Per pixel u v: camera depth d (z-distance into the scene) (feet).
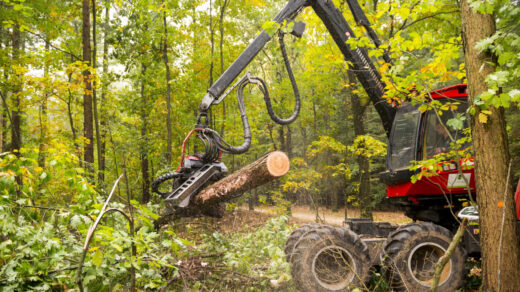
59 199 14.15
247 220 27.07
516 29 10.87
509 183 10.55
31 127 44.50
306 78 45.57
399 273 13.28
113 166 49.24
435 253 14.24
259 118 50.14
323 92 47.55
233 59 47.85
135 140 50.60
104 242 8.99
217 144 17.21
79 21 54.13
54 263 10.17
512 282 10.27
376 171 66.74
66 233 12.07
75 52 36.06
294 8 20.26
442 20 24.98
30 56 34.94
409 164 19.02
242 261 15.15
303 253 13.07
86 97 31.27
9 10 30.30
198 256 15.79
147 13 42.42
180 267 14.03
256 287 14.05
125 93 54.39
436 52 14.42
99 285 11.09
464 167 16.57
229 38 49.24
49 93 34.76
